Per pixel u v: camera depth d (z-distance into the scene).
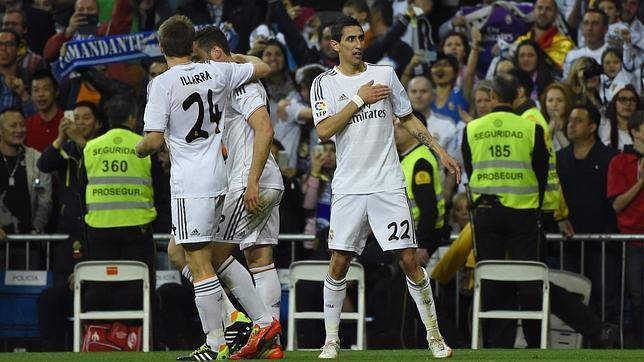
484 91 37.53
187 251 24.33
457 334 35.19
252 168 24.83
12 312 37.50
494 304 35.41
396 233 25.28
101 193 35.94
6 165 39.34
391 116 25.66
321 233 36.31
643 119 37.31
